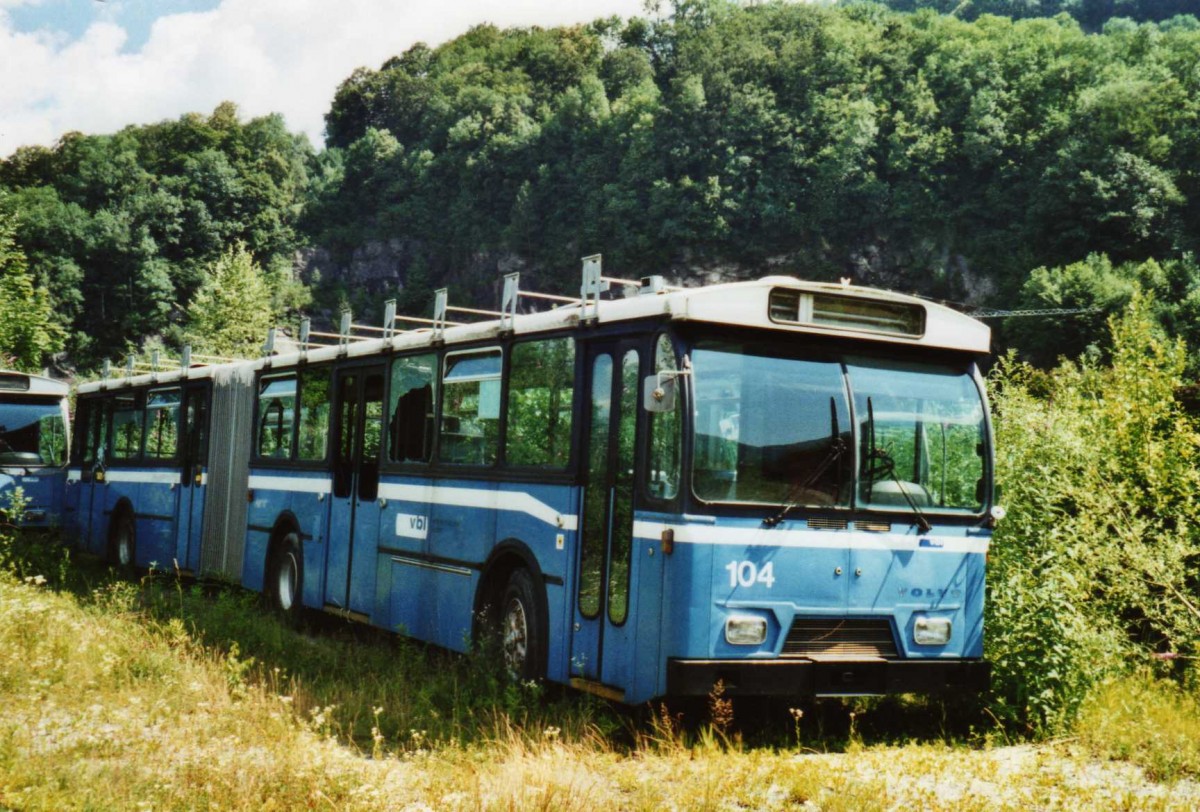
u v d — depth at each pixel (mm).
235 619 12656
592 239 170375
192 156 192125
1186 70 167625
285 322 184000
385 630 12422
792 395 8180
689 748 7938
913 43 189125
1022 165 161125
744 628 7809
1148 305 12406
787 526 7988
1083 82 171375
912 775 7449
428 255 196625
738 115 167125
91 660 9820
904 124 166875
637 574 8133
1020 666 8922
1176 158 151250
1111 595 10438
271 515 14664
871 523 8258
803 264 158875
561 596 9023
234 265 60969
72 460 22391
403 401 11898
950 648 8484
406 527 11547
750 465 7965
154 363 19891
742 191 163750
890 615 8273
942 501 8555
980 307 148250
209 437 16891
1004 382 13594
